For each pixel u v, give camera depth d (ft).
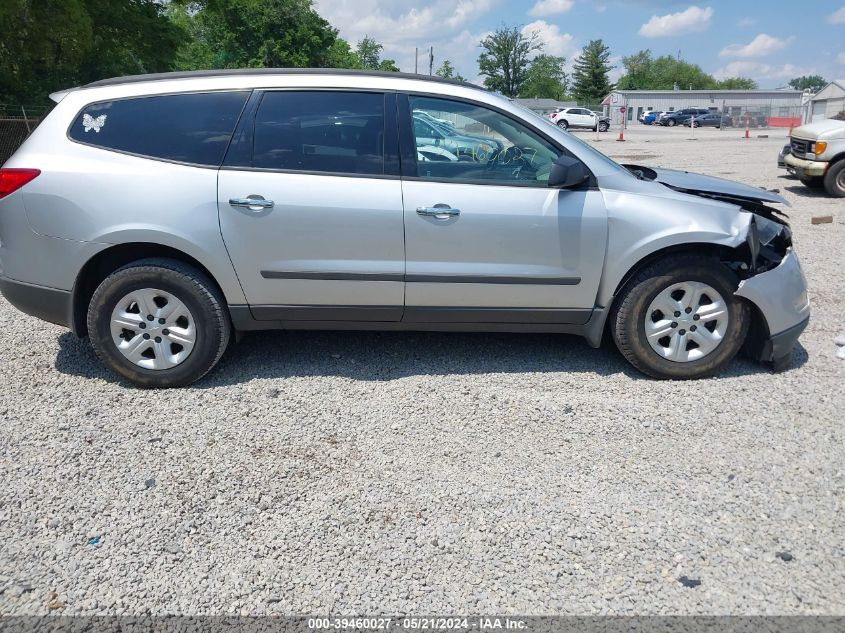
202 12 109.19
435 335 17.08
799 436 12.10
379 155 13.56
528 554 9.18
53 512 10.05
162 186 13.21
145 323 13.71
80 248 13.30
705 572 8.82
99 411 13.08
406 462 11.36
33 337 17.03
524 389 14.03
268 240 13.37
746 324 14.17
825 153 39.14
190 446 11.84
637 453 11.60
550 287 13.89
